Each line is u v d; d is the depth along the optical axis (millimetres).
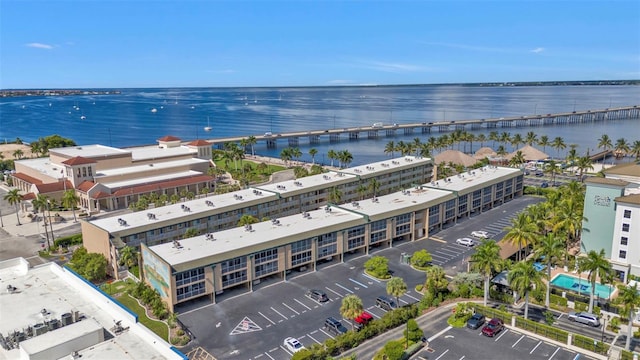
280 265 100375
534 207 115125
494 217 145375
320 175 163375
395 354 68062
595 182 105938
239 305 89812
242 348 75000
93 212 155750
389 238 119812
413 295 93188
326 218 113938
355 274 103500
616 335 78125
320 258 107250
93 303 67875
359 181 161250
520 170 171375
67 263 110812
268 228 107062
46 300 68938
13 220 148250
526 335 78000
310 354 69312
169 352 52406
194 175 186500
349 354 72875
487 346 74688
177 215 118812
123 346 54969
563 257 108125
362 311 77000
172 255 90625
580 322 82438
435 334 78562
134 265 104188
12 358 53438
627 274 100188
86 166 165250
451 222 140000
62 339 53281
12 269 81000
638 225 99500
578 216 105125
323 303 89938
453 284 95750
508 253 105562
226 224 127062
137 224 111375
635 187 112125
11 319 63031
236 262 93750
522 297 86625
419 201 128750
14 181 193375
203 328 81312
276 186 148625
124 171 177375
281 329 80750
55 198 160000
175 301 86375
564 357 71375
